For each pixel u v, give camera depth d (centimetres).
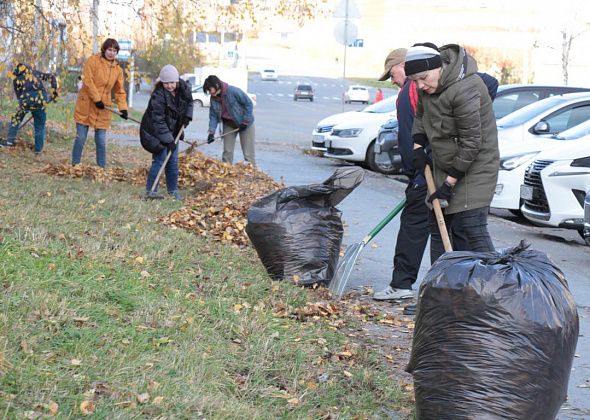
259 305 618
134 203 1011
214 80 1391
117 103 1338
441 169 605
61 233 736
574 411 501
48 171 1245
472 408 395
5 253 616
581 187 1078
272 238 707
